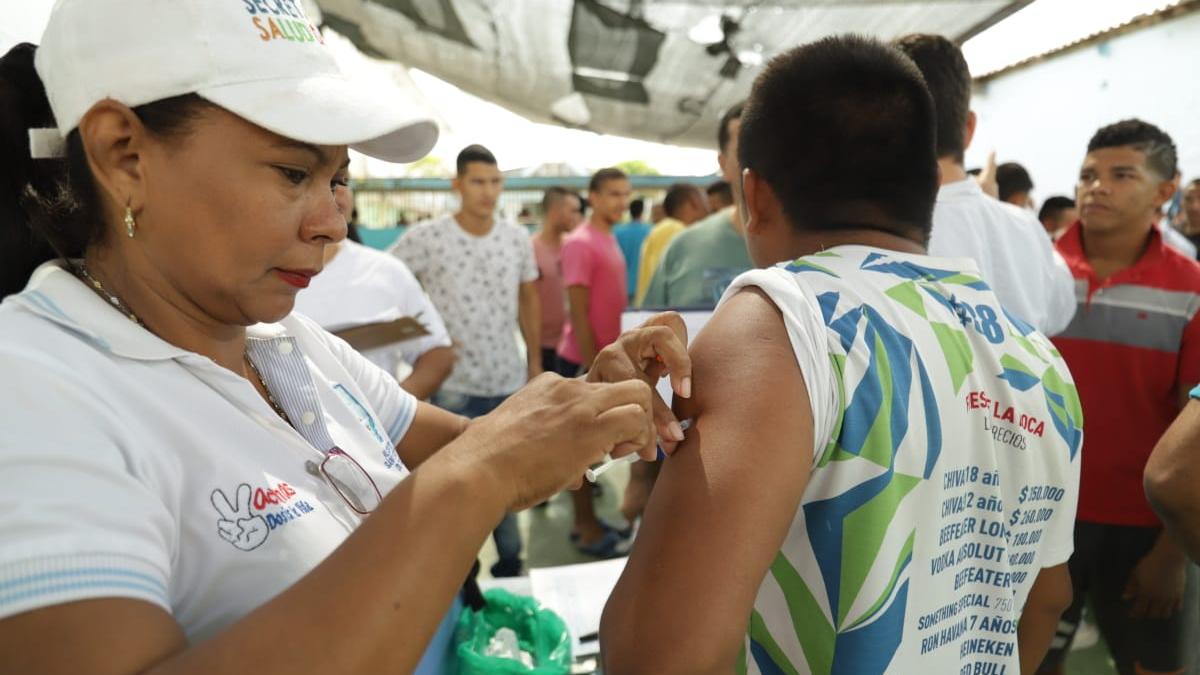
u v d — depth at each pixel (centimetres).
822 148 75
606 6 297
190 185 55
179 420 57
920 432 65
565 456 56
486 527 52
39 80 62
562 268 359
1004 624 73
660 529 58
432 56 362
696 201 422
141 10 54
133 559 46
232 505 58
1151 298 173
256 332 75
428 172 1269
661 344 68
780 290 64
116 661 43
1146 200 175
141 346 58
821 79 76
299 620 45
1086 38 523
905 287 70
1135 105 496
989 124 660
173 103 54
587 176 1197
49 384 49
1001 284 144
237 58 55
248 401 64
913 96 76
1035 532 76
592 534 300
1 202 61
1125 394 175
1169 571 161
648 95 395
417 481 51
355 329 176
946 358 68
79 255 64
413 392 208
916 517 66
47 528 43
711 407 62
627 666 55
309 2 311
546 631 118
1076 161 547
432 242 285
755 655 70
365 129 58
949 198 140
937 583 69
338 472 68
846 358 63
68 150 58
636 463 186
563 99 405
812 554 65
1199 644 173
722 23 310
